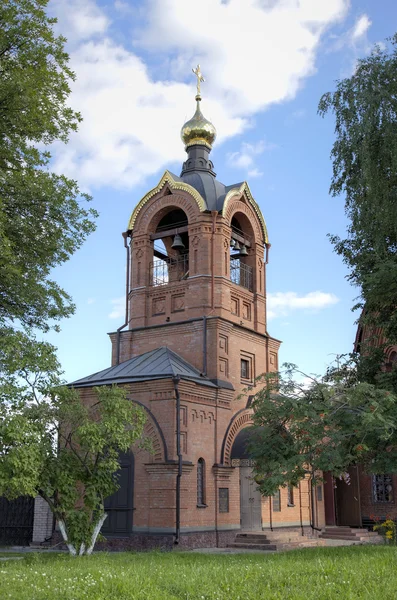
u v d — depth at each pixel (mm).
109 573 12219
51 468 17234
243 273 30750
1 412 15383
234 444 26500
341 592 9984
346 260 20312
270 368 30453
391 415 16891
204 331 27141
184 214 31516
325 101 20234
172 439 23406
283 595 10078
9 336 16234
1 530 26406
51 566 14469
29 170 18125
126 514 23578
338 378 19078
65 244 19141
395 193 18688
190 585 11000
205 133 31969
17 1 17031
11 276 17234
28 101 16844
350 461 17984
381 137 18812
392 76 19141
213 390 25922
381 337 21219
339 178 20250
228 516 25359
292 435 18219
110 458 17906
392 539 22625
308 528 30141
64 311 19750
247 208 31297
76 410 17766
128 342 29297
